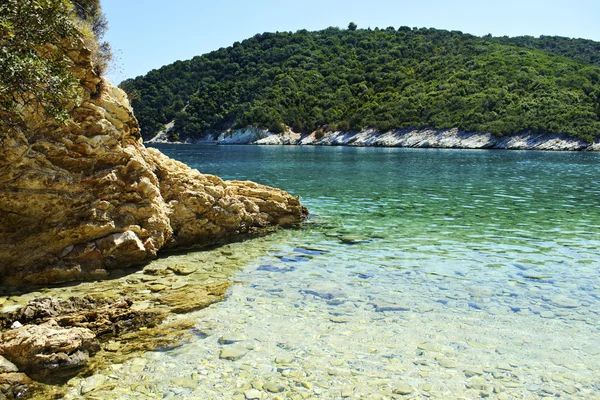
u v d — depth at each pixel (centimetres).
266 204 1703
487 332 794
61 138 1114
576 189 2788
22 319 778
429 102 11538
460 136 9981
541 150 8456
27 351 651
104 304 857
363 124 12262
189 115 16038
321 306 903
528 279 1069
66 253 1087
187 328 796
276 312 870
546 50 15712
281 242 1448
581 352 725
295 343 746
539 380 644
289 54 18225
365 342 753
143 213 1258
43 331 693
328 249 1352
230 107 15925
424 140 10438
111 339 752
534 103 9744
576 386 629
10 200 1013
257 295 959
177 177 1452
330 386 624
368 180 3375
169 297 934
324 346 738
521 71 11525
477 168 4519
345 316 856
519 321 839
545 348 738
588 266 1167
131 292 969
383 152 8312
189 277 1080
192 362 681
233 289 995
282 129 13525
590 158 6125
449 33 17788
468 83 11656
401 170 4300
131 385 619
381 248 1359
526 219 1800
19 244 1048
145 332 779
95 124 1184
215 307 891
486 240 1450
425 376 652
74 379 632
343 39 18550
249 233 1571
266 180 3362
